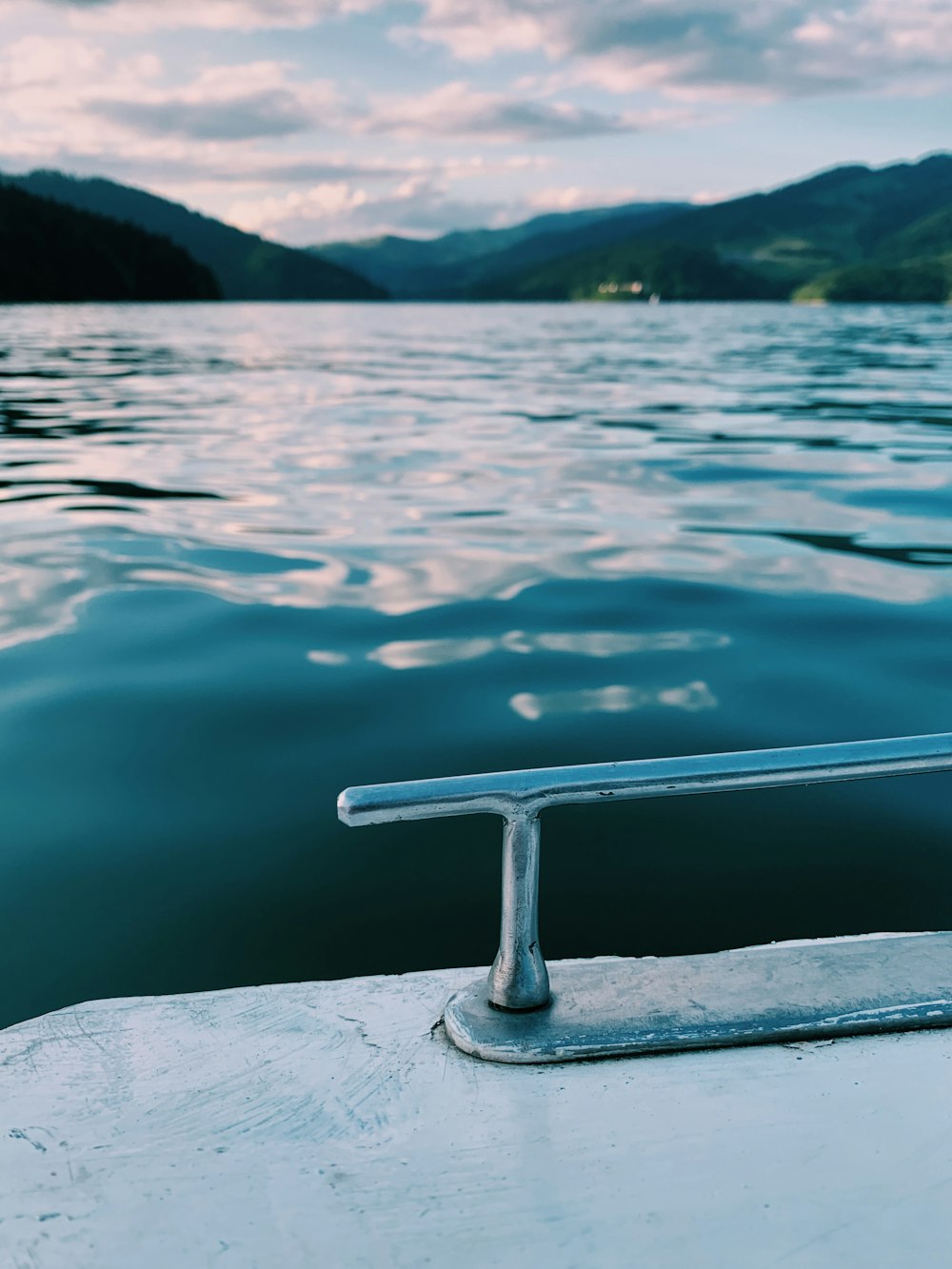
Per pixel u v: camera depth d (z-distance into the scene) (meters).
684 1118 0.97
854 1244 0.83
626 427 9.84
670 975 1.17
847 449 8.41
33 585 4.38
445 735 2.92
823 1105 0.99
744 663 3.51
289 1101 0.99
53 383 14.92
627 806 2.57
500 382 15.57
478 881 2.26
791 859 2.32
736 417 10.77
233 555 4.94
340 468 7.45
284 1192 0.88
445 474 7.21
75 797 2.59
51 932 2.07
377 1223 0.85
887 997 1.13
